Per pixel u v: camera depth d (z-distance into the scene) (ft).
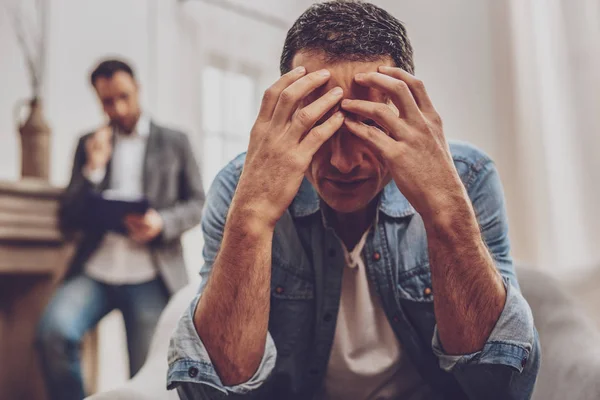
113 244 6.57
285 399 3.45
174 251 6.73
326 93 2.77
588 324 3.53
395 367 3.30
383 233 3.31
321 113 2.73
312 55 2.81
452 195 2.72
